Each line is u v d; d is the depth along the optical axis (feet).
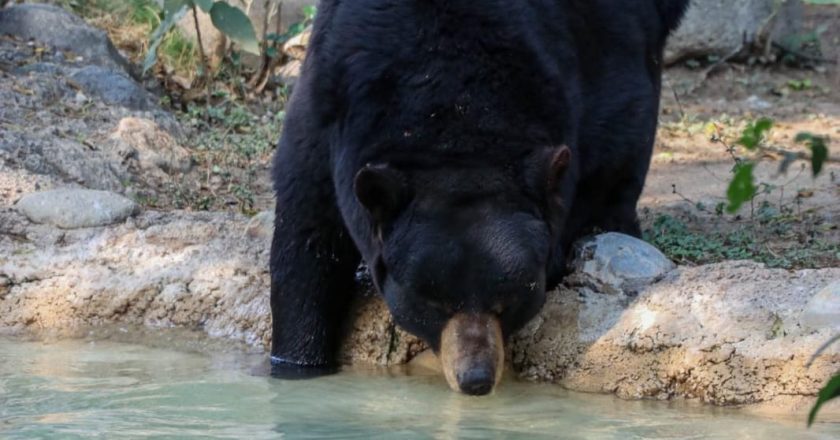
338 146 27.73
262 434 24.67
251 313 33.73
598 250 31.53
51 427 24.76
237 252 35.76
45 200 37.91
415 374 30.60
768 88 68.64
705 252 37.04
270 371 30.53
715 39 70.08
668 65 70.49
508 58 27.04
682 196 44.14
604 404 28.09
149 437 24.14
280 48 59.41
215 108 54.54
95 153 45.57
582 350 29.71
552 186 25.80
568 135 28.07
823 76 71.10
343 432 24.99
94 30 56.54
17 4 57.72
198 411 26.48
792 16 72.18
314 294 30.96
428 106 26.27
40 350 32.17
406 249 25.05
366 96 26.89
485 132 26.16
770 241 39.32
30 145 43.73
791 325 28.25
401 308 25.77
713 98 67.10
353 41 27.50
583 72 31.35
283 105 56.70
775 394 27.71
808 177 48.85
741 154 53.78
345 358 32.01
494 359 24.76
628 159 33.40
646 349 29.01
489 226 24.95
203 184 45.88
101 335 33.78
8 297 35.19
